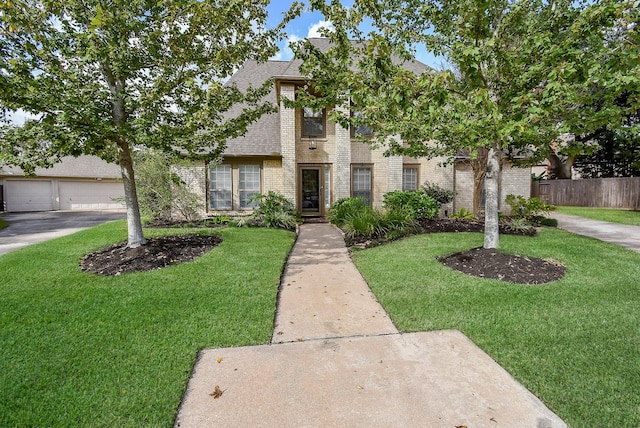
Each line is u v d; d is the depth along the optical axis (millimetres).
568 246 6941
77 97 4594
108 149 6254
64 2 4820
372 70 4551
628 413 2230
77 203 23234
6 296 4289
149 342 3221
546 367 2768
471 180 13633
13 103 4316
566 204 19234
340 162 12703
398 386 2568
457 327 3551
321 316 3941
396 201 10984
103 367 2801
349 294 4664
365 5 5008
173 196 10578
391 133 5793
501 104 4598
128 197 6383
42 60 4672
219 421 2217
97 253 6441
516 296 4297
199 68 5691
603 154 19016
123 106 5848
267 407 2350
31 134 4629
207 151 11500
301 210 12953
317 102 5926
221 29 5359
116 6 5125
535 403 2352
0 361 2859
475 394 2457
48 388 2525
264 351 3129
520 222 9727
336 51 5125
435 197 12594
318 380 2662
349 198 11859
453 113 4242
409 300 4289
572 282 4781
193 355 3025
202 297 4340
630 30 3643
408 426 2150
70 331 3400
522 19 4867
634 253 6457
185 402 2404
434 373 2732
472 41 4266
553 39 4492
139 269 5434
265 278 5109
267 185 12438
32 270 5387
